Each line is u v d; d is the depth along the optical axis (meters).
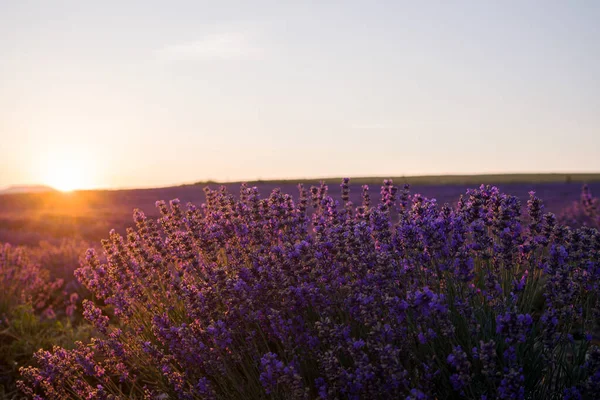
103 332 4.15
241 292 3.36
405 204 4.32
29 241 14.79
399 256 3.66
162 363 3.50
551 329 2.96
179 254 4.39
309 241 3.69
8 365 5.07
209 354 3.37
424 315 2.89
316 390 3.27
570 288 3.07
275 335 3.53
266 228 4.38
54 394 3.79
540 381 3.12
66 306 7.68
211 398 3.23
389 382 2.63
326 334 2.97
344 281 3.42
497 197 3.71
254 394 3.27
